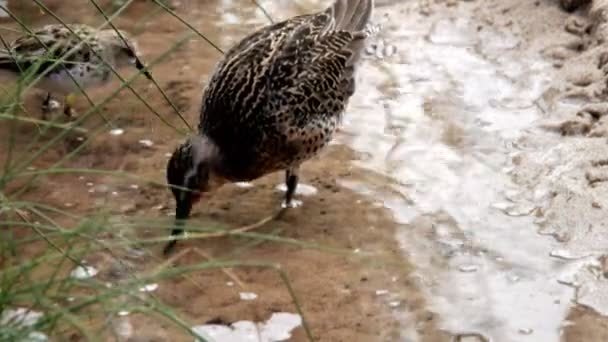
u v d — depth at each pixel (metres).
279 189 9.47
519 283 8.13
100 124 10.26
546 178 9.26
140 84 10.91
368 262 8.41
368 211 9.05
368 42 10.55
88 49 10.07
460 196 9.19
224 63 9.07
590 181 9.10
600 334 7.58
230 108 8.73
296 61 8.92
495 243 8.59
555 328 7.67
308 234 8.77
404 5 12.25
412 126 10.20
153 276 6.50
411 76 11.01
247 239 8.70
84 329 6.27
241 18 12.15
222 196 9.34
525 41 11.37
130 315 7.76
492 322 7.75
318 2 12.50
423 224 8.87
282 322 7.75
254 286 8.13
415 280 8.20
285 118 8.71
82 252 6.85
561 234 8.63
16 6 12.09
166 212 9.05
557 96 10.40
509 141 9.86
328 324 7.73
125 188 9.36
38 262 6.62
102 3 12.38
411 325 7.73
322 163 9.73
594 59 10.68
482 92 10.65
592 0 11.32
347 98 9.25
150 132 10.15
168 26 12.01
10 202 7.18
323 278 8.22
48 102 10.55
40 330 6.48
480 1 12.11
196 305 7.93
